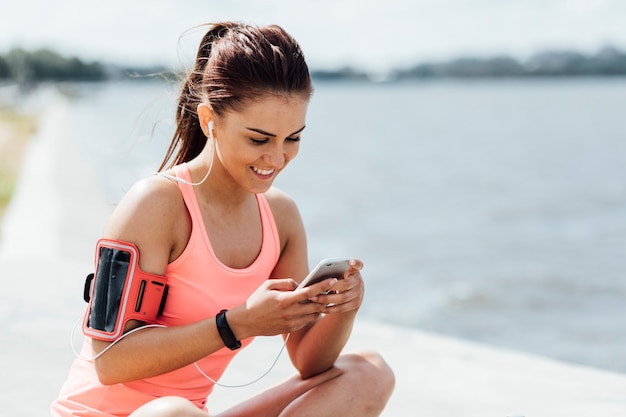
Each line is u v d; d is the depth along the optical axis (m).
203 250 2.22
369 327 4.91
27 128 43.06
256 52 2.12
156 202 2.18
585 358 8.00
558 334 8.92
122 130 45.72
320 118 88.25
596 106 114.00
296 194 22.64
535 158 35.78
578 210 19.62
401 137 53.19
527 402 3.58
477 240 15.25
